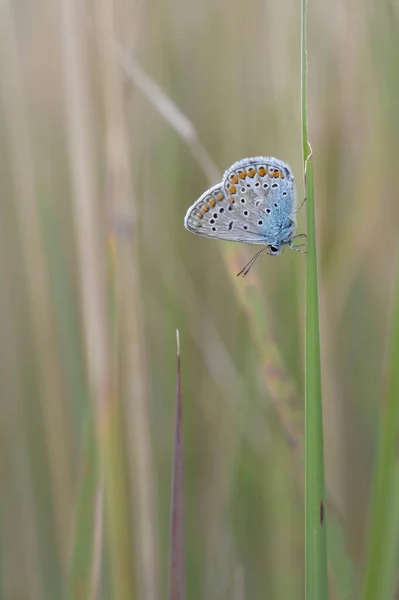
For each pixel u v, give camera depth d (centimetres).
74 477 37
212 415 38
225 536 37
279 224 35
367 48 37
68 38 35
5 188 38
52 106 39
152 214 39
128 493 35
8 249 38
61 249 37
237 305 39
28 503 38
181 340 38
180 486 33
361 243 38
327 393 37
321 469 32
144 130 39
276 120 38
